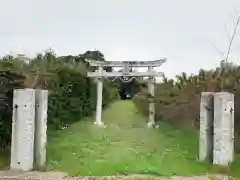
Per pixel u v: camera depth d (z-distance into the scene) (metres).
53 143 15.16
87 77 22.11
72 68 20.94
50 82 18.03
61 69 19.64
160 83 22.48
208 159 13.01
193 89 19.28
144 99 23.78
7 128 13.39
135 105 27.19
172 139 17.12
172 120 20.80
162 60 22.38
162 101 21.12
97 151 14.60
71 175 10.98
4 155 13.05
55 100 18.25
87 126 19.62
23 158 11.54
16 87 13.48
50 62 19.42
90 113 22.14
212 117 13.11
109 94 28.58
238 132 15.48
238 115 15.74
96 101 22.73
